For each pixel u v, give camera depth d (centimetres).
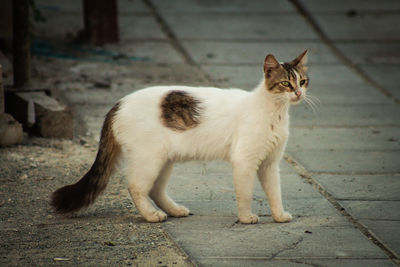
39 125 723
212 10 1503
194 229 474
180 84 1012
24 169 617
